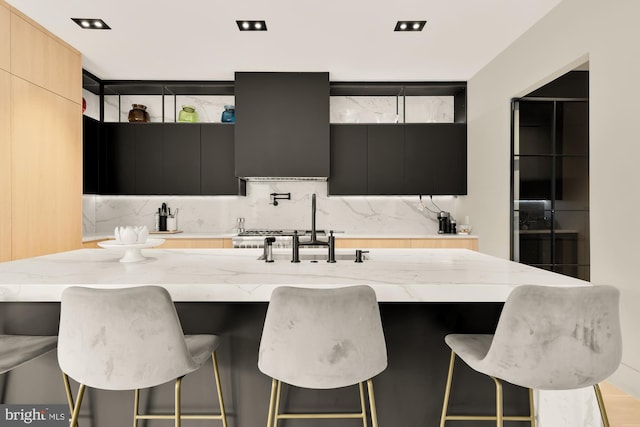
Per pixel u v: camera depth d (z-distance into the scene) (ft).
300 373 4.18
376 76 14.44
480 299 4.76
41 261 6.73
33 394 5.65
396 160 14.84
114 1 9.29
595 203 8.45
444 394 5.73
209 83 14.75
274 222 15.72
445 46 11.90
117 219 15.53
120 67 13.47
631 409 7.13
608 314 4.07
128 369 4.15
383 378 5.70
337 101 15.96
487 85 13.35
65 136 11.60
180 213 15.64
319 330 4.13
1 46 9.23
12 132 9.60
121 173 14.47
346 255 8.11
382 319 5.71
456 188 14.92
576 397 5.57
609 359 4.10
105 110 15.67
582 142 12.17
